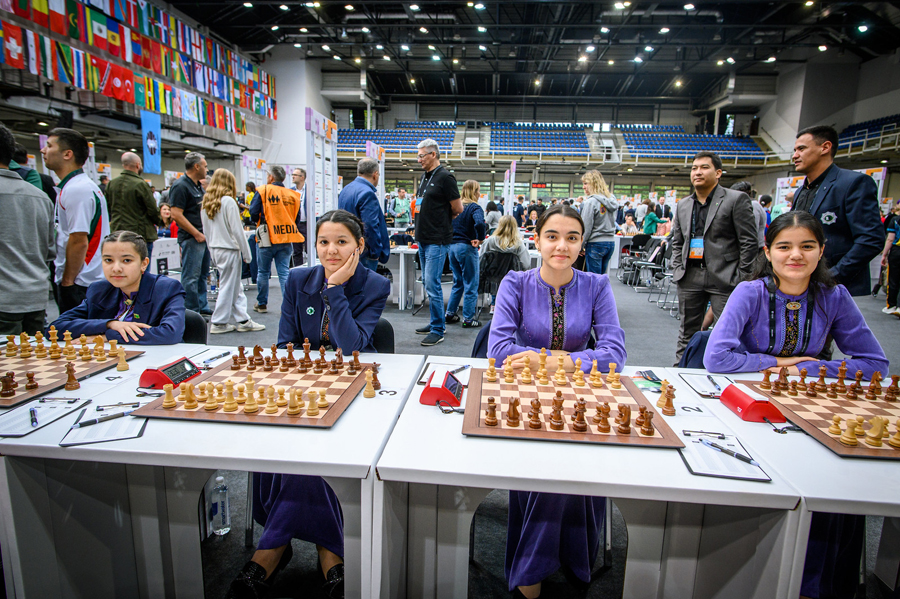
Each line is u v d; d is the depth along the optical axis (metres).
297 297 1.80
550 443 1.06
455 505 1.17
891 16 12.64
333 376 1.44
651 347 4.39
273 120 16.41
